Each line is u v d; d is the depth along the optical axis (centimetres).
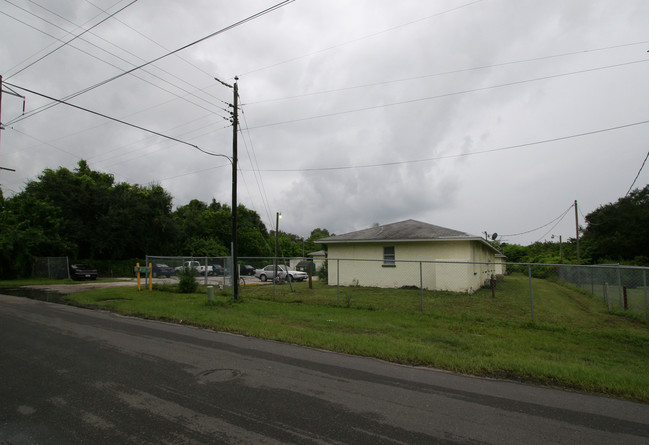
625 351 732
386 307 1248
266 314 1118
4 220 2934
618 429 375
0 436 342
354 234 2244
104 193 3597
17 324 918
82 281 2728
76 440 334
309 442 335
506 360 618
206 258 1928
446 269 1884
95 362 582
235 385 485
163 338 773
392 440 341
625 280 1598
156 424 368
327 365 592
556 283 2780
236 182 1497
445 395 466
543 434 360
